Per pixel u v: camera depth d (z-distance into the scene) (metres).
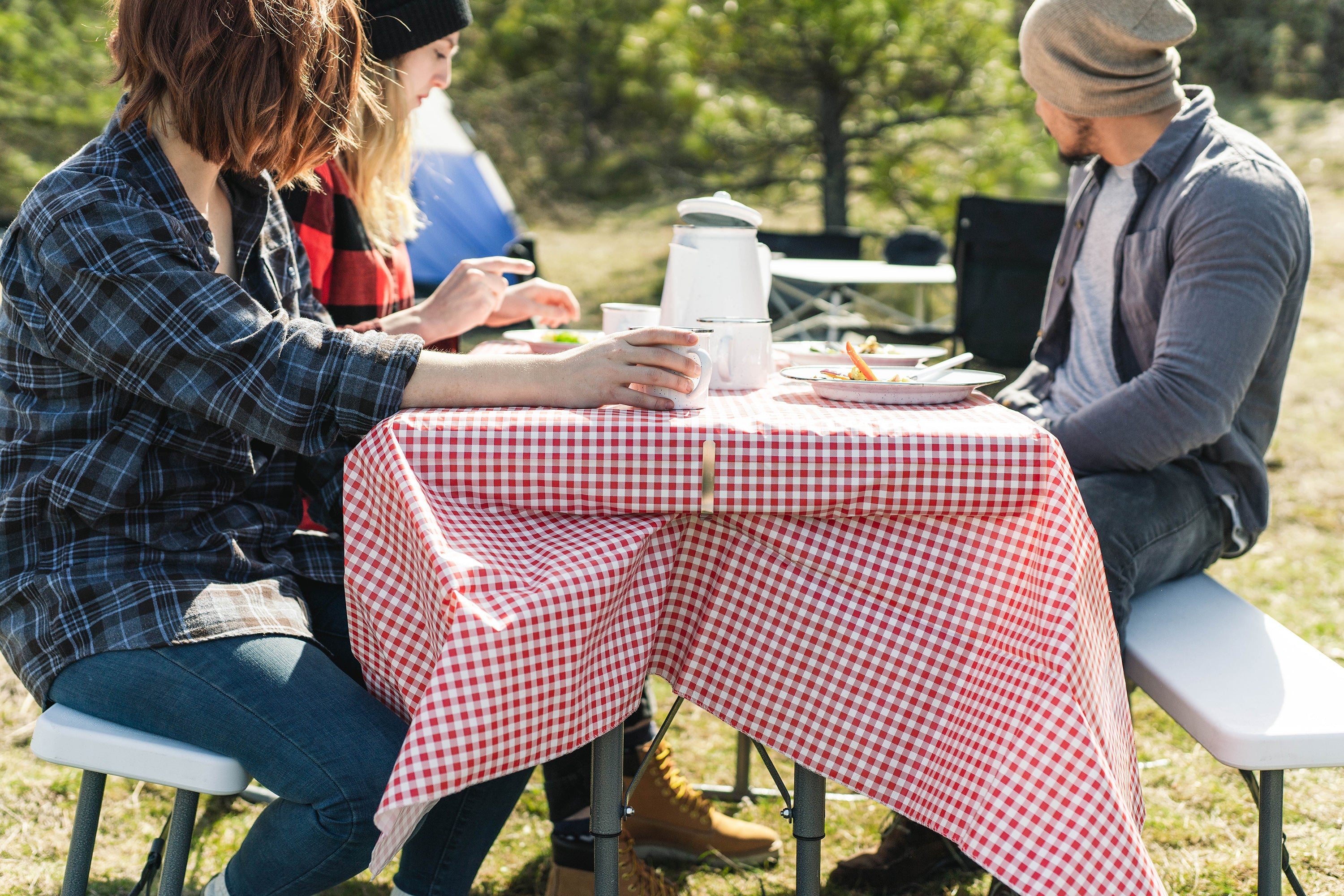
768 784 2.28
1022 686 1.15
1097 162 2.05
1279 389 1.91
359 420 1.29
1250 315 1.68
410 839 1.42
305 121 1.31
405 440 1.17
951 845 1.90
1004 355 5.15
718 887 1.90
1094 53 1.87
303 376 1.27
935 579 1.22
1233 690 1.41
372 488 1.21
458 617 1.06
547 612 1.09
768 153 7.93
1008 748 1.14
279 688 1.24
